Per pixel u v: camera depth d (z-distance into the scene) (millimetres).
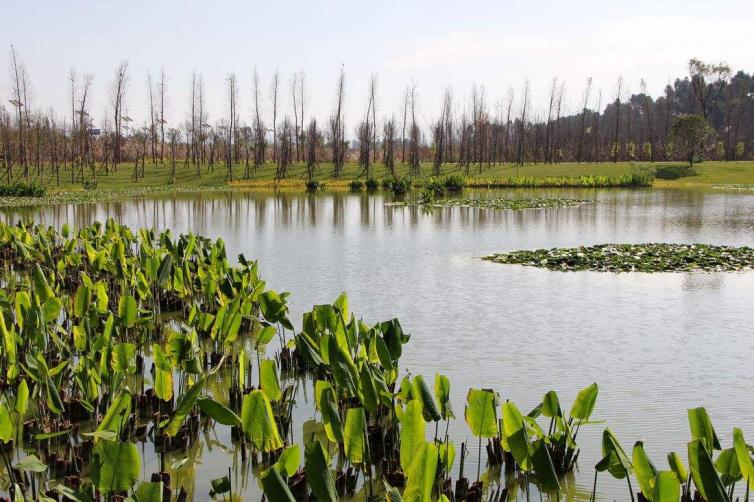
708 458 4113
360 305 11422
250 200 38969
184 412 5590
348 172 62812
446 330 9836
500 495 5305
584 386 7496
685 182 52344
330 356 5992
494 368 8125
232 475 5664
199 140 66000
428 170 64688
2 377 7512
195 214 29828
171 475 5656
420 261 16141
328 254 17406
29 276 12852
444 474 5059
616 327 9969
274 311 8133
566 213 29125
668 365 8219
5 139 51312
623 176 50062
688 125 58312
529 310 11039
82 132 55844
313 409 7027
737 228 23000
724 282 13258
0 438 5258
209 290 9875
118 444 4430
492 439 6219
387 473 5465
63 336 8539
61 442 6113
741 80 101750
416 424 4641
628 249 16906
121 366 6578
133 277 10828
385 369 6465
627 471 4684
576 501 5211
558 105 70750
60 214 29609
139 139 75562
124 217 28453
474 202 35062
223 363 8281
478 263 15797
